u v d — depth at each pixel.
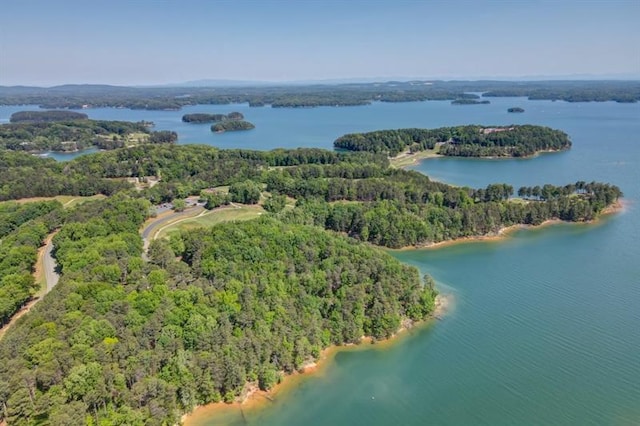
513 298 145.75
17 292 125.25
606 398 100.81
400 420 95.44
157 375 94.38
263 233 147.25
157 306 108.62
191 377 96.06
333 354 117.62
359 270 137.88
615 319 132.25
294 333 113.25
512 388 104.50
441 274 164.50
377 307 125.69
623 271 165.38
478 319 133.25
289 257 141.50
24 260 144.62
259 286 124.50
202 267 129.12
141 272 126.31
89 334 94.88
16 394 78.56
